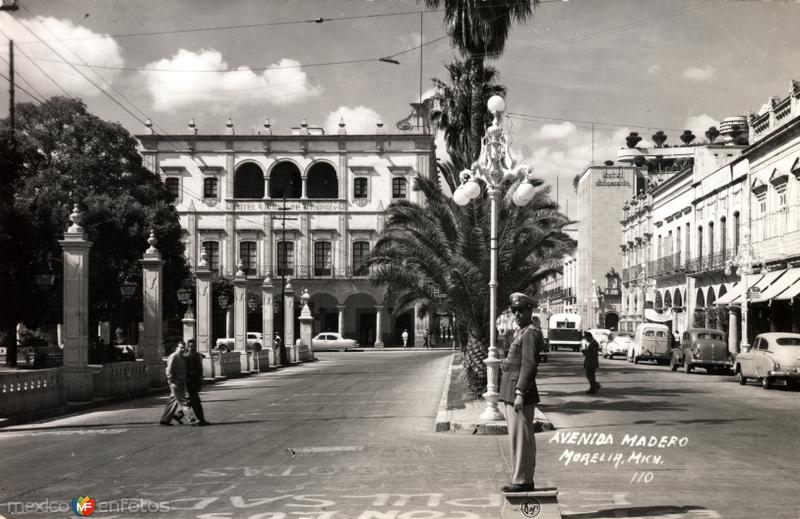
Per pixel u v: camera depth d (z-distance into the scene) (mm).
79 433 15219
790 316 36031
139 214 42344
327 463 11031
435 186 21969
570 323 61188
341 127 68438
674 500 8406
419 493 8891
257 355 36531
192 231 67062
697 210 50312
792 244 34812
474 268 19578
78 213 20625
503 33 26234
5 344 48344
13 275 32156
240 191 69250
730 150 49875
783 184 36406
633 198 72000
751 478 9727
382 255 21484
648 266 62594
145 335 25391
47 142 42469
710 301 47406
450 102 35344
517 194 16391
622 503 8273
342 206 67062
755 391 23781
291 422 16453
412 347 68125
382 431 14781
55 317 35906
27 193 39219
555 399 21281
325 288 66938
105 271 40250
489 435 14281
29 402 17719
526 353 7789
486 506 8195
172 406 16219
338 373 35000
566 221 21438
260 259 67062
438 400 21234
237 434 14516
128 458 11766
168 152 67500
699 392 23422
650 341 43000
